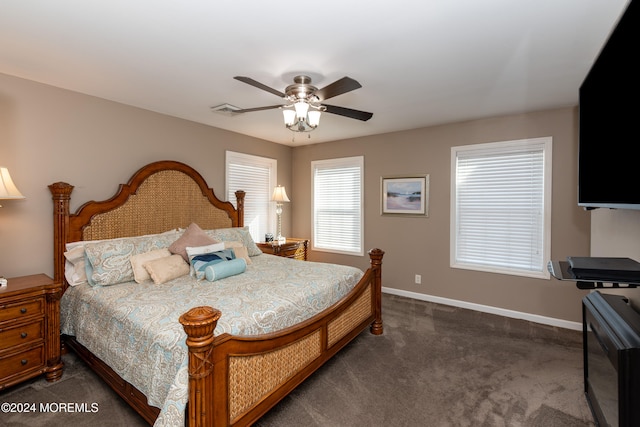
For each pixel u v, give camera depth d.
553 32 1.83
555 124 3.30
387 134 4.45
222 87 2.74
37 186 2.65
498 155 3.66
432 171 4.08
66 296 2.58
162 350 1.62
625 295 1.93
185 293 2.27
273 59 2.20
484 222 3.77
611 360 1.39
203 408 1.39
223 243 3.22
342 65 2.29
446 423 1.85
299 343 2.09
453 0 1.54
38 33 1.88
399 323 3.41
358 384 2.25
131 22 1.75
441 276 4.06
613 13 1.64
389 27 1.79
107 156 3.08
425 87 2.71
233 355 1.56
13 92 2.51
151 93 2.90
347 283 2.86
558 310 3.32
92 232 2.90
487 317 3.58
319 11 1.64
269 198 5.07
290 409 1.98
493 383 2.26
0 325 2.04
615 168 1.50
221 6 1.60
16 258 2.55
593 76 1.77
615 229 2.22
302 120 2.31
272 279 2.67
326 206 5.14
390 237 4.47
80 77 2.54
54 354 2.28
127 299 2.16
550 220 3.33
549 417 1.90
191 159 3.84
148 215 3.33
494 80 2.56
